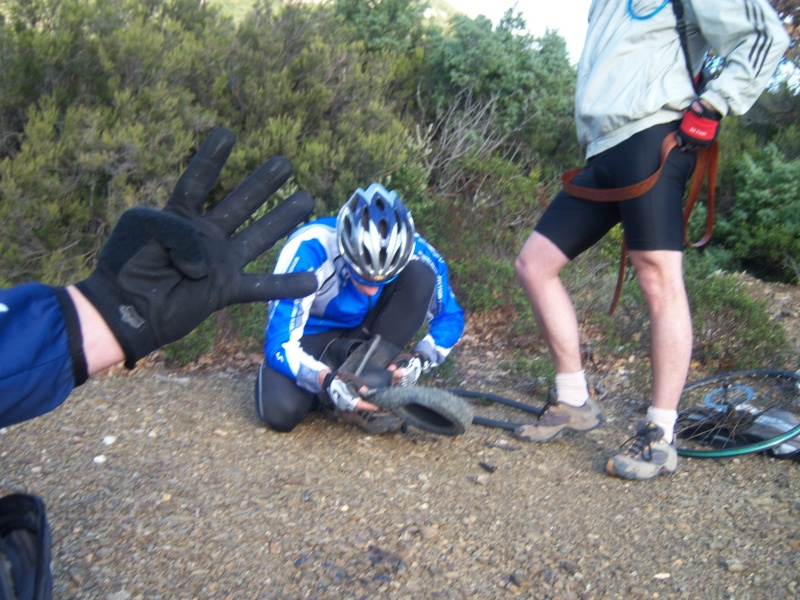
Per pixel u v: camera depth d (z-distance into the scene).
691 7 3.00
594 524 2.80
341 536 2.60
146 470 3.01
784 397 4.20
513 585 2.40
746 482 3.21
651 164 3.04
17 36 6.30
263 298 1.21
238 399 3.96
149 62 6.28
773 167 7.68
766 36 2.85
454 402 3.10
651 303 3.18
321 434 3.51
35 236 5.58
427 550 2.55
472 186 7.48
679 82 3.04
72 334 1.07
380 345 3.36
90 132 5.70
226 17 7.99
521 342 5.22
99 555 2.41
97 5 6.51
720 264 7.47
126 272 1.11
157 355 4.81
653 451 3.17
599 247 6.60
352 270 3.23
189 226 1.13
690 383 4.33
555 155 9.01
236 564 2.41
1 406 1.02
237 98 7.02
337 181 6.66
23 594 1.28
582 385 3.55
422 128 8.67
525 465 3.29
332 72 7.38
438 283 3.67
